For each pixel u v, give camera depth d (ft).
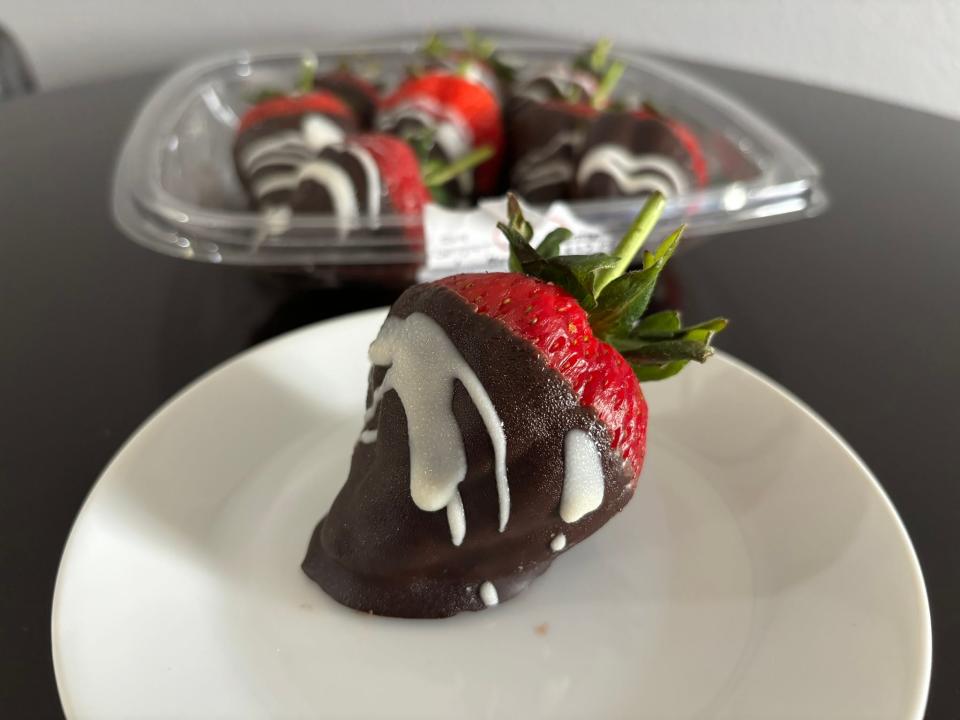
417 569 0.39
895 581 0.36
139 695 0.33
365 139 0.70
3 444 0.52
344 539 0.39
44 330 0.63
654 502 0.45
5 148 0.89
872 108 0.97
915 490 0.49
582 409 0.35
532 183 0.78
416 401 0.36
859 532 0.39
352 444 0.48
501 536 0.37
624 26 1.12
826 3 1.08
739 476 0.45
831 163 0.86
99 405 0.56
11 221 0.76
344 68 0.93
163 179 0.73
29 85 1.08
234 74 0.92
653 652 0.38
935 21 1.08
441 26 1.14
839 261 0.72
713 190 0.66
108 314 0.65
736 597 0.39
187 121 0.83
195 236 0.63
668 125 0.72
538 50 0.98
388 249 0.62
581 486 0.35
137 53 1.14
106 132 0.92
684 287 0.69
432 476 0.36
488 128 0.83
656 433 0.48
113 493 0.41
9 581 0.43
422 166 0.75
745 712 0.34
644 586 0.41
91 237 0.75
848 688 0.33
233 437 0.46
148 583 0.38
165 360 0.60
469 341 0.35
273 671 0.36
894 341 0.62
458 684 0.37
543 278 0.37
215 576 0.40
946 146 0.89
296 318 0.65
